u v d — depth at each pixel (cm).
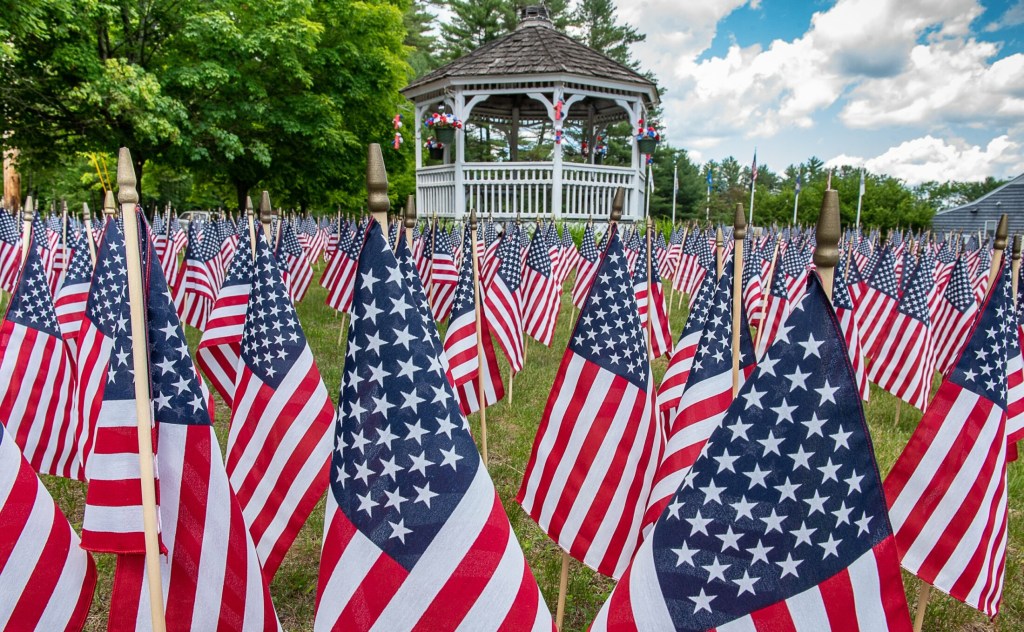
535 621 209
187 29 1681
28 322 419
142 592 235
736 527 191
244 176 2191
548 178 2006
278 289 341
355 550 204
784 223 4472
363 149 2402
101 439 230
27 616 226
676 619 196
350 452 207
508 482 526
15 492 224
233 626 242
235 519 243
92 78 1481
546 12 2244
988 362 291
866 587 185
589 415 319
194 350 895
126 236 204
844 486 184
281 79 2003
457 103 2017
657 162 4953
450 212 2122
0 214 1020
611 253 317
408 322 202
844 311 627
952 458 294
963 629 383
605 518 318
